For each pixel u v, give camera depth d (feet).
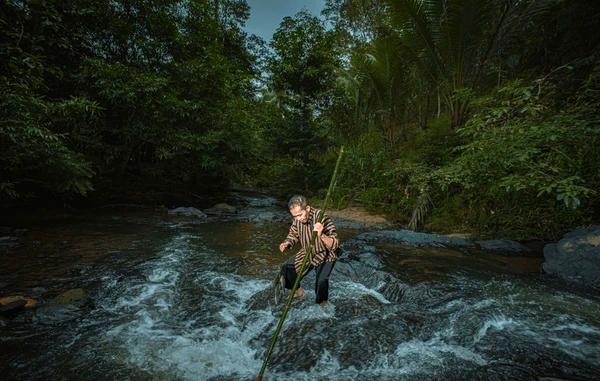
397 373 7.88
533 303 11.70
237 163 43.73
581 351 8.82
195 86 36.65
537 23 30.55
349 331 9.72
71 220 24.76
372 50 35.29
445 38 27.78
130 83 28.32
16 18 21.68
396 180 32.01
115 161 35.22
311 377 7.77
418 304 11.80
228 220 28.71
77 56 28.94
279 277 10.85
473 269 15.46
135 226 23.95
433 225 26.13
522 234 22.15
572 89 23.16
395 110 37.52
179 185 43.37
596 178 18.52
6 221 22.89
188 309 11.13
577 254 14.89
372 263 15.67
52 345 8.67
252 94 51.34
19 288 11.91
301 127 40.16
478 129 18.66
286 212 34.78
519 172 18.40
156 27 34.73
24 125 17.56
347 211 33.45
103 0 29.55
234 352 8.76
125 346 8.75
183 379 7.58
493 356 8.61
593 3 26.71
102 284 12.71
